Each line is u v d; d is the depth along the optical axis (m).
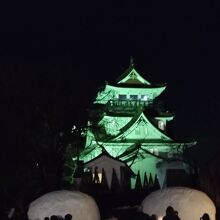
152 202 26.33
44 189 51.03
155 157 74.62
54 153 55.47
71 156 59.62
